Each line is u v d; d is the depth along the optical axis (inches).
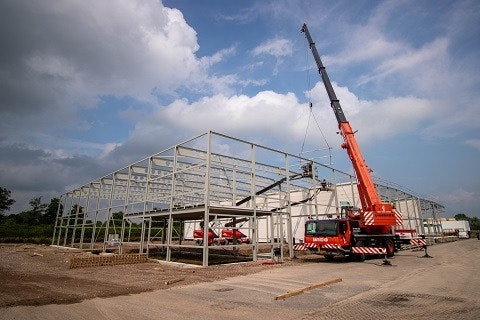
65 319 226.2
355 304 268.5
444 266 530.6
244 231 1244.5
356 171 679.7
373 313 239.8
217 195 964.0
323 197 1091.9
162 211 689.6
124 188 965.2
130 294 314.2
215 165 690.2
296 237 1085.8
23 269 508.7
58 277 429.4
